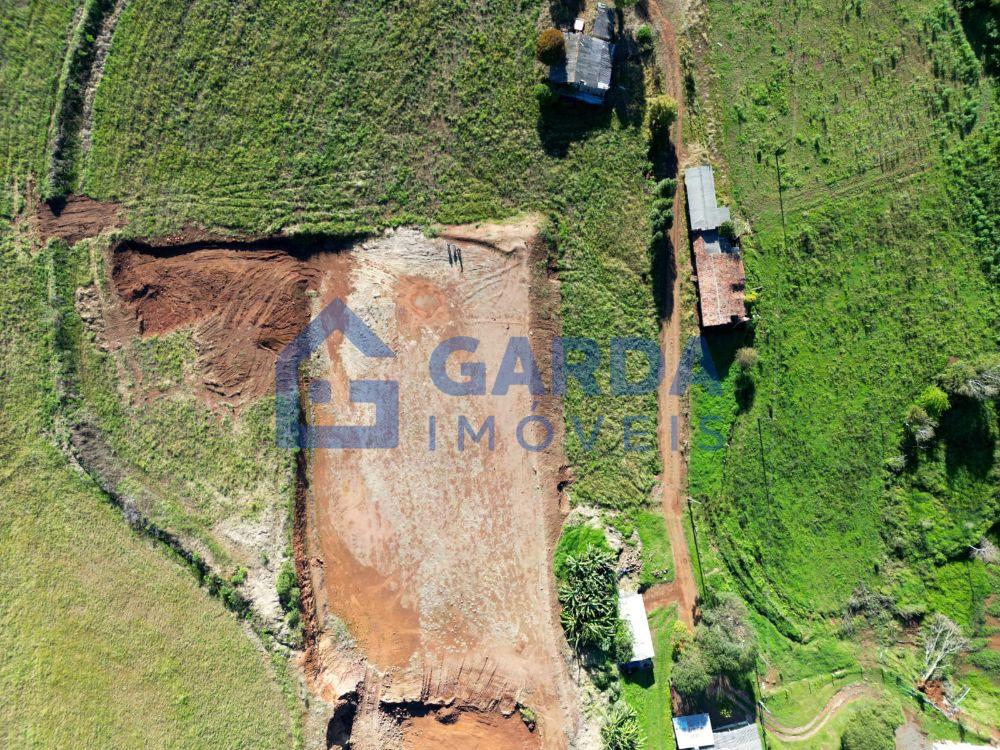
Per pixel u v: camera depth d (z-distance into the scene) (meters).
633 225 36.41
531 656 33.84
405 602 34.00
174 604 33.06
